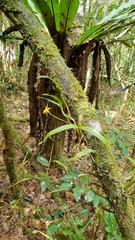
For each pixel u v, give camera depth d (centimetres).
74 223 118
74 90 65
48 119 189
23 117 345
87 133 61
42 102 179
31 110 208
